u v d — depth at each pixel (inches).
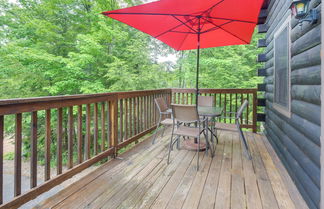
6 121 244.5
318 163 57.8
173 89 203.9
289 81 90.4
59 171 75.9
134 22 111.3
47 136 70.9
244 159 107.7
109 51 307.1
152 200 68.2
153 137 152.1
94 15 276.5
